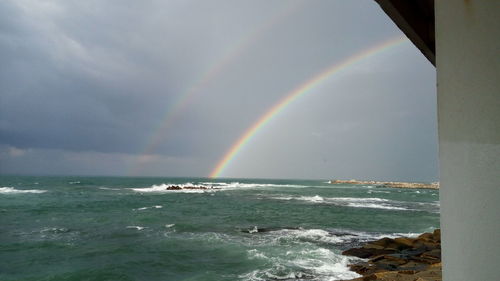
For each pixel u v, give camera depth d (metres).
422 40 2.56
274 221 26.03
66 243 16.89
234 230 21.11
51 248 15.77
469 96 1.21
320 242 17.22
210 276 11.34
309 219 27.64
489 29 1.13
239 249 15.20
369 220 27.59
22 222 24.66
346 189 98.56
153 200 47.31
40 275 11.74
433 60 2.92
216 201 46.91
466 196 1.21
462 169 1.23
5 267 12.68
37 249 15.58
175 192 67.38
